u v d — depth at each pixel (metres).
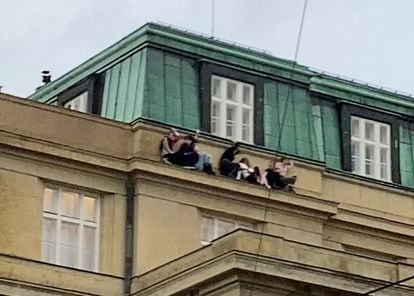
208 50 49.12
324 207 48.97
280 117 49.94
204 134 47.88
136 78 48.03
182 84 48.38
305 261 43.00
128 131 47.09
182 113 47.97
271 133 49.50
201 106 48.41
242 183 47.59
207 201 47.19
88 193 46.38
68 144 46.09
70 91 50.59
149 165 46.50
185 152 47.00
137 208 46.31
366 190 51.09
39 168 45.62
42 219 45.50
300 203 48.50
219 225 47.31
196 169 47.03
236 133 48.91
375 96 52.88
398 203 51.69
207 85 48.69
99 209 46.44
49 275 44.97
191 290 43.22
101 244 46.12
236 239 42.25
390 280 43.84
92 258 46.06
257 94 49.66
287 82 50.59
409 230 51.41
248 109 49.34
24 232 45.00
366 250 50.62
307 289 42.75
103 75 49.59
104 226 46.22
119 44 49.06
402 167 52.81
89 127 46.59
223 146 48.06
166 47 48.50
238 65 49.56
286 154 49.28
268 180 48.19
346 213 50.16
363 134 52.38
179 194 46.84
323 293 42.91
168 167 46.69
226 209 47.38
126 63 48.78
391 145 52.78
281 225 48.22
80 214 46.19
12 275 44.41
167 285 43.97
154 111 47.44
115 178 46.66
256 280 42.12
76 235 45.97
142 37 48.31
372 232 50.75
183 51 48.75
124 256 46.12
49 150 45.66
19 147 45.22
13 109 45.66
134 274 45.81
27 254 44.88
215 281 42.50
